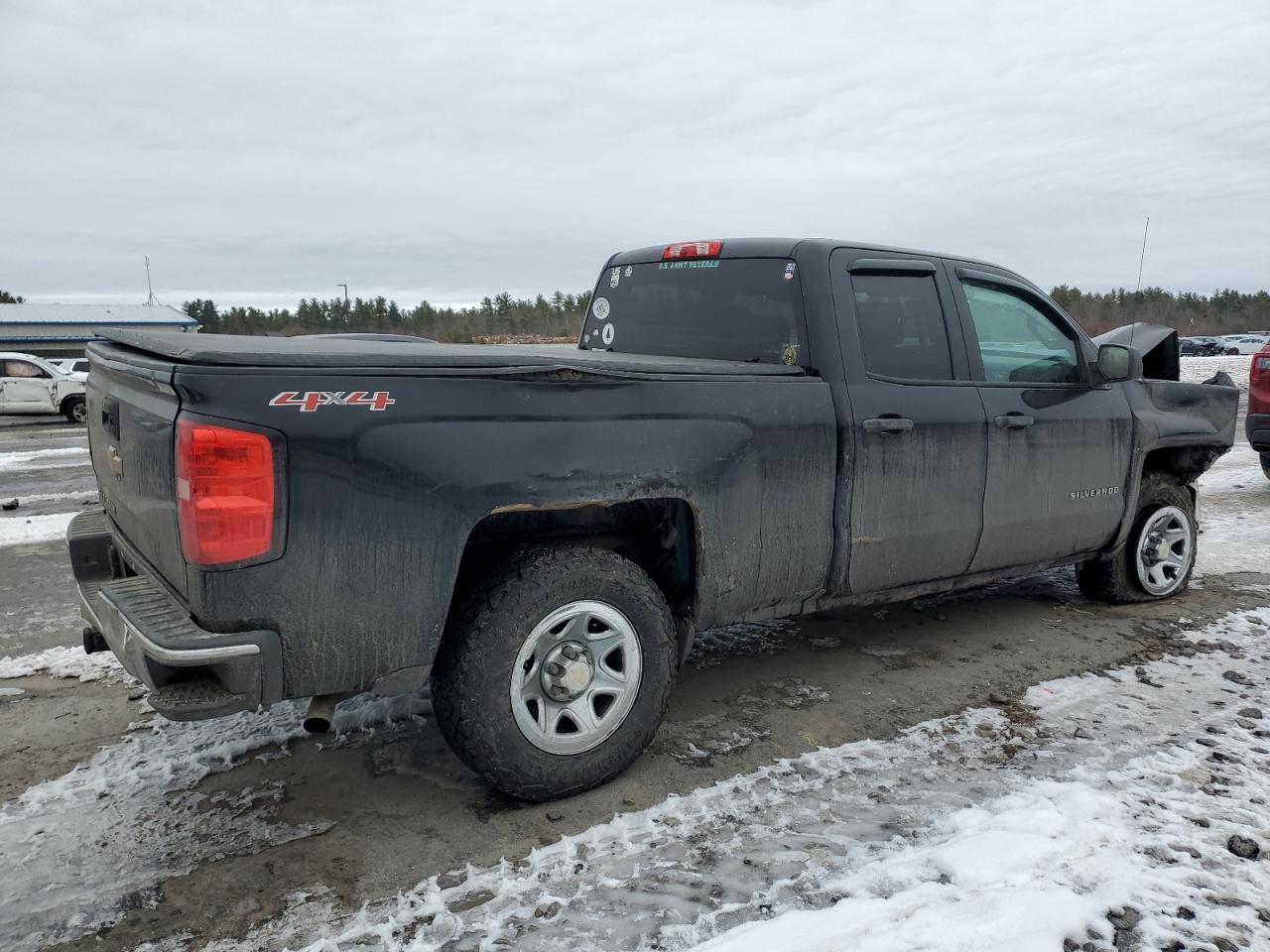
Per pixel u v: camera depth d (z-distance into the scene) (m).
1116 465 4.66
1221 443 5.20
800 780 3.06
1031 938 2.20
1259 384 8.80
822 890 2.43
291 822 2.78
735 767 3.16
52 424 19.58
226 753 3.23
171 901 2.39
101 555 3.28
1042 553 4.43
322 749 3.27
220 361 2.29
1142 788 2.98
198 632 2.33
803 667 4.14
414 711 3.57
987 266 4.29
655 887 2.45
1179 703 3.74
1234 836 2.67
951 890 2.39
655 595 3.01
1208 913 2.32
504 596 2.71
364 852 2.62
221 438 2.25
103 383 3.18
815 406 3.43
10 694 3.77
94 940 2.24
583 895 2.41
